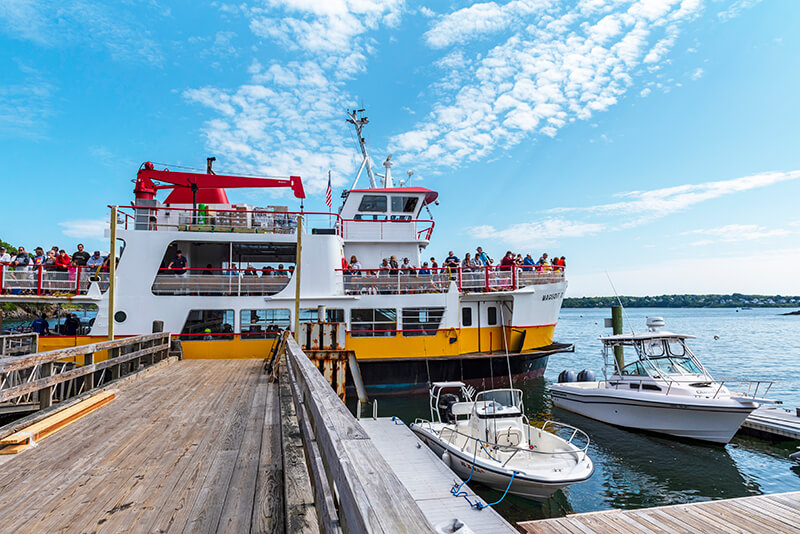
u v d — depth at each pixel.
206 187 17.47
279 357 11.16
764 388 21.33
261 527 3.26
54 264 15.05
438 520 7.55
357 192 19.30
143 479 4.27
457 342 16.77
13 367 5.64
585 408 15.51
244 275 15.98
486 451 9.76
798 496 7.77
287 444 4.87
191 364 13.22
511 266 17.91
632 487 10.20
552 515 8.97
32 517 3.46
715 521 6.95
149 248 15.28
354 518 1.56
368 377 15.91
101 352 14.16
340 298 15.85
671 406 12.88
